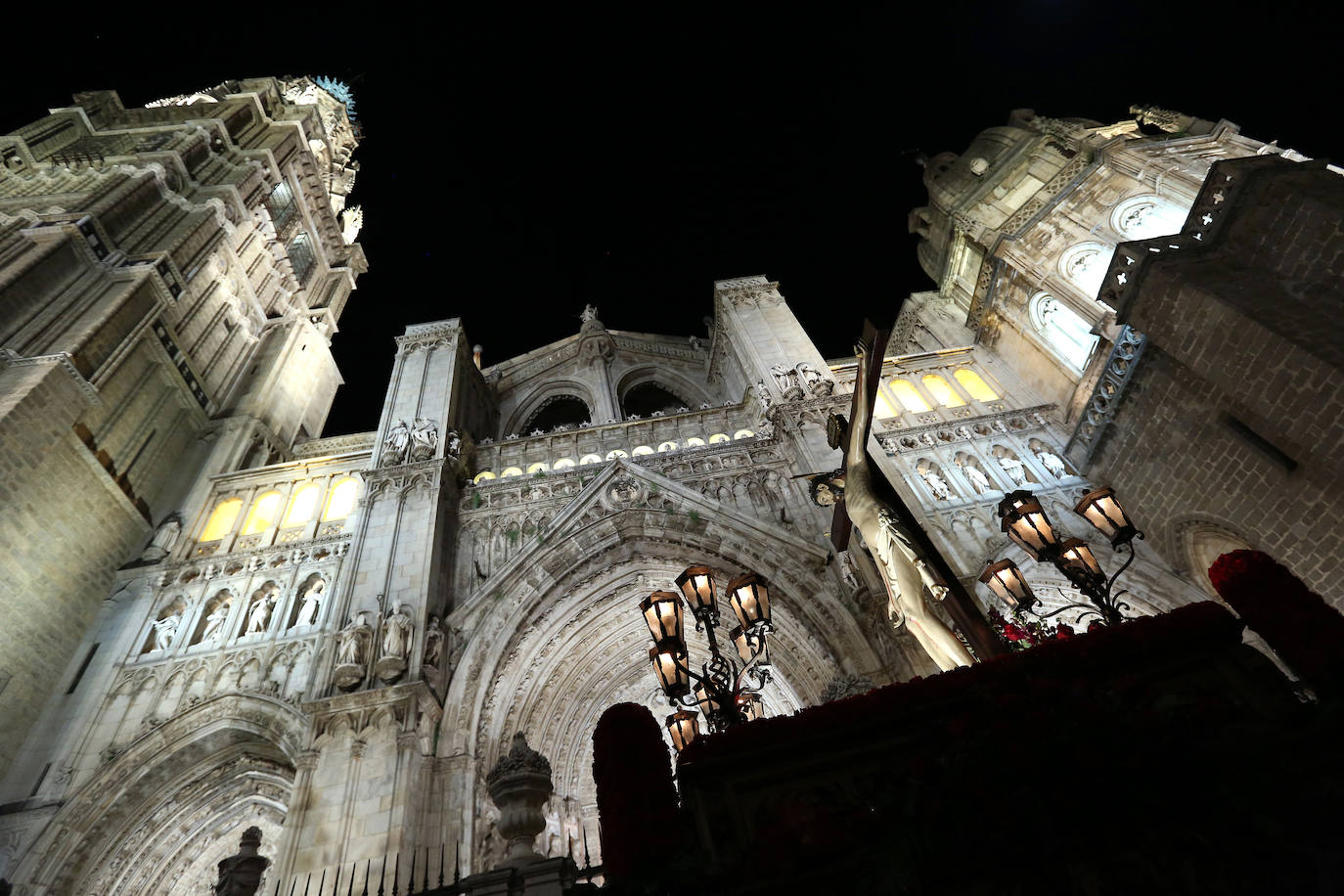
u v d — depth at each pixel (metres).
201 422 30.83
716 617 12.07
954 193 30.98
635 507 23.67
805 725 7.01
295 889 14.48
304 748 17.34
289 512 26.53
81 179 31.89
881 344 10.27
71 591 22.38
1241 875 5.30
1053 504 22.62
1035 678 6.62
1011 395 27.27
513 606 21.48
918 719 6.90
